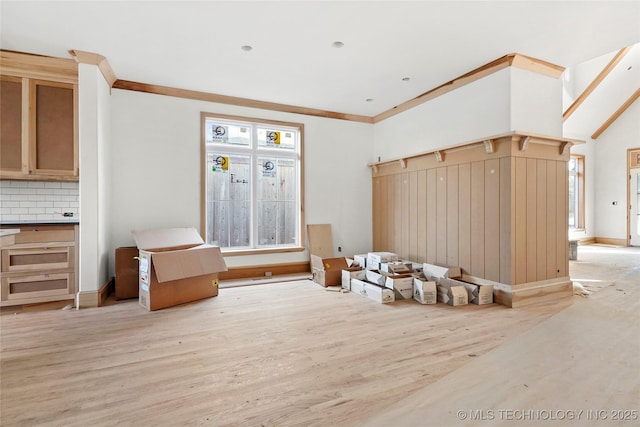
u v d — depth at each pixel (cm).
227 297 379
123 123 407
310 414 161
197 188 449
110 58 349
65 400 173
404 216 494
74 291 346
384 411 162
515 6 260
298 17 275
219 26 288
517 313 317
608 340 249
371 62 360
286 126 509
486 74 369
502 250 347
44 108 343
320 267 443
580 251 725
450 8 263
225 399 174
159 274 326
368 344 246
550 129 372
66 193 386
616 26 290
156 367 211
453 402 169
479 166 372
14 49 327
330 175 542
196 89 439
